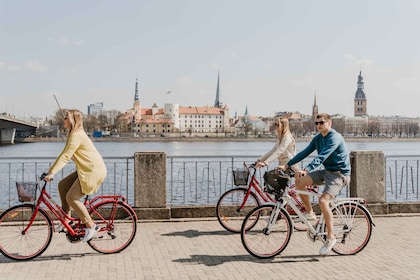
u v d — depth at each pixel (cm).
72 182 750
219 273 670
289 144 934
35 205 738
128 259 735
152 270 681
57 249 787
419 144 15325
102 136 18838
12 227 731
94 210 765
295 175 733
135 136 19400
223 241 856
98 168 732
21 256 727
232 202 948
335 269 693
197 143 16912
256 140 17788
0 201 1678
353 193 1093
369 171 1087
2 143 13462
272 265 712
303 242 848
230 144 15738
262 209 755
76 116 727
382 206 1085
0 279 637
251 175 949
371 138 18462
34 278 641
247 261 731
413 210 1102
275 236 757
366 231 786
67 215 743
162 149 10881
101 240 766
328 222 750
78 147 721
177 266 701
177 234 904
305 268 697
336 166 759
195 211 1038
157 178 1013
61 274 659
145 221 998
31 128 13850
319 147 777
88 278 643
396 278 651
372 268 697
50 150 9956
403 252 786
